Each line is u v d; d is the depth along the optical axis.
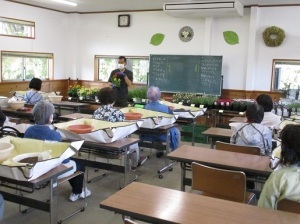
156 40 7.99
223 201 1.65
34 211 2.98
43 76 8.45
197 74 7.47
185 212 1.52
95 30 8.73
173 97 6.96
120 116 3.46
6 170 1.94
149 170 4.32
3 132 3.22
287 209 1.70
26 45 7.78
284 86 6.94
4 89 7.33
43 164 1.98
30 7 7.76
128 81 6.06
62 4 7.71
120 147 2.90
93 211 3.04
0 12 7.06
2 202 2.00
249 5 6.88
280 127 3.41
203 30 7.47
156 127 3.90
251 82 7.04
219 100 6.30
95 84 8.91
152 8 7.82
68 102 6.12
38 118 2.64
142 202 1.61
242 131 2.95
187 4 6.67
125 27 8.35
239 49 7.18
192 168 2.26
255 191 2.70
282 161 1.74
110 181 3.84
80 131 2.89
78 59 9.05
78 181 3.20
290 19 6.67
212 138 3.73
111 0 6.98
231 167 2.34
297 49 6.68
